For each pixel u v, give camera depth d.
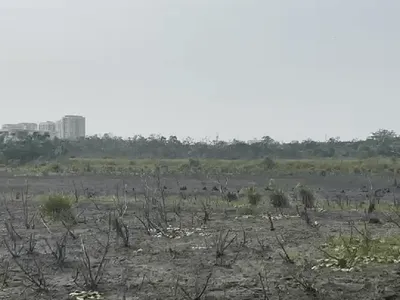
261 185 36.34
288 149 79.06
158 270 11.66
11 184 37.44
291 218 19.78
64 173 47.22
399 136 81.19
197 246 14.30
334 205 24.80
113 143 84.44
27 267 11.95
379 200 25.83
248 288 9.95
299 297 9.26
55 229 17.83
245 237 14.84
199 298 9.23
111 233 16.66
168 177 42.38
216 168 51.75
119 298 9.54
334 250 12.72
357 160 59.84
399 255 12.07
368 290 9.52
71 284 10.66
